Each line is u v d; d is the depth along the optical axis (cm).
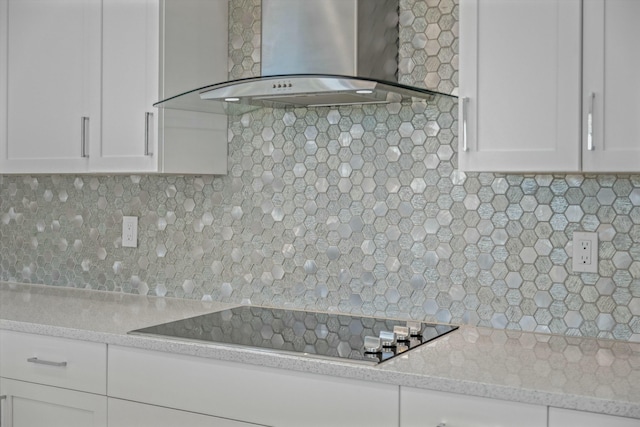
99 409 229
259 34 276
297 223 270
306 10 236
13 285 330
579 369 183
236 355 203
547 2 195
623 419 156
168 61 259
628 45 185
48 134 284
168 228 297
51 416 241
